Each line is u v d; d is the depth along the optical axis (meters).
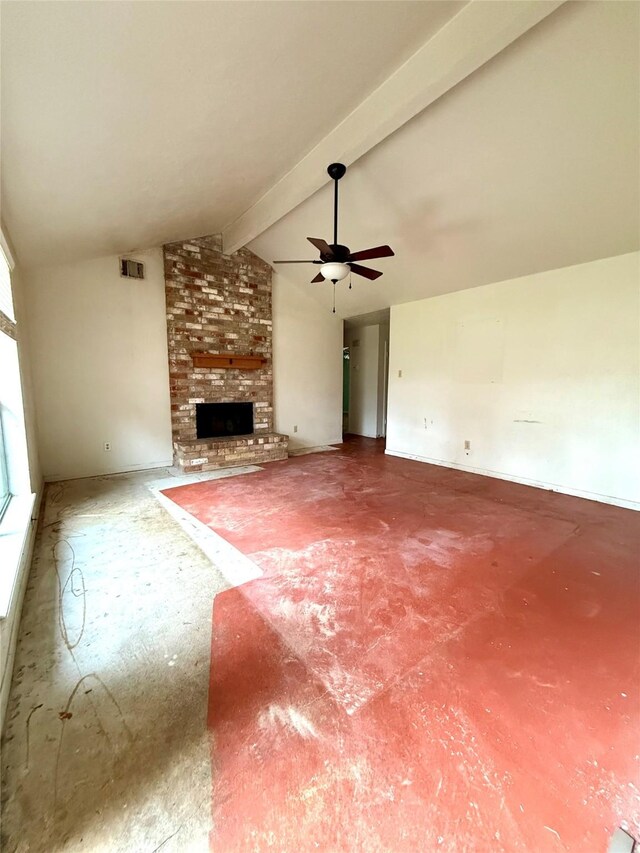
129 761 1.16
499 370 4.43
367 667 1.55
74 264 4.18
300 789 1.09
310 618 1.87
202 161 2.73
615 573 2.31
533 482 4.21
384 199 3.49
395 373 5.75
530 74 2.09
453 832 0.98
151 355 4.82
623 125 2.25
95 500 3.66
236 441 5.15
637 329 3.36
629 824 1.00
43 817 1.01
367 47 1.95
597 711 1.35
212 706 1.36
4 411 2.62
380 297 5.59
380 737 1.24
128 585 2.16
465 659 1.60
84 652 1.63
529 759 1.17
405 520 3.17
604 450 3.63
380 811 1.03
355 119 2.59
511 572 2.32
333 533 2.90
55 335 4.13
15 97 1.47
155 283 4.79
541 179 2.80
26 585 2.12
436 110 2.46
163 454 5.04
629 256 3.36
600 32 1.83
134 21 1.35
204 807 1.04
